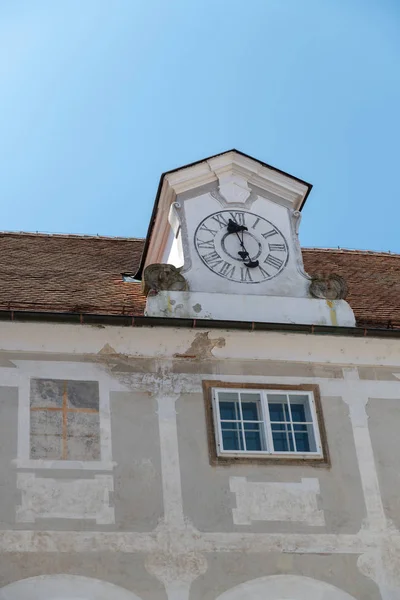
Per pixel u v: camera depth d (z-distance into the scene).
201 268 17.72
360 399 16.95
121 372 16.47
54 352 16.44
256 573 15.19
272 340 17.09
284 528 15.59
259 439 16.36
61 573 14.71
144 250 19.95
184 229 18.09
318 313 17.66
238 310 17.41
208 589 14.97
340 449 16.45
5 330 16.39
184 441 16.06
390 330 17.16
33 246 22.11
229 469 15.91
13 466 15.38
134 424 16.08
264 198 18.72
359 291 20.97
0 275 19.67
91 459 15.65
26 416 15.82
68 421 15.91
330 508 15.88
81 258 21.50
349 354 17.27
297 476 16.05
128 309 17.56
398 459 16.53
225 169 18.77
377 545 15.70
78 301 18.11
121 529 15.17
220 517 15.52
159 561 15.04
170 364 16.69
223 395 16.61
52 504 15.18
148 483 15.62
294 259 18.16
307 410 16.78
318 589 15.23
